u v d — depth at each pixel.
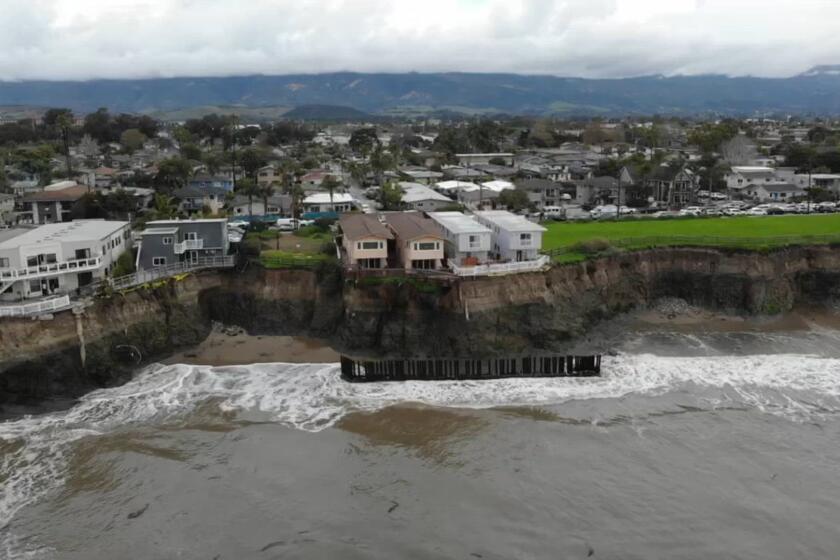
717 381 60.78
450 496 43.69
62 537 39.91
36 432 52.31
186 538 39.72
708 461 47.44
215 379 61.69
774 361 65.38
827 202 128.62
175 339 67.88
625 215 111.75
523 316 69.12
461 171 161.25
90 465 47.47
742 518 41.22
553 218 110.31
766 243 81.50
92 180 133.88
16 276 62.69
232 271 73.75
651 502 42.84
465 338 66.75
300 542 39.25
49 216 104.00
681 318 77.38
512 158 185.38
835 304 81.31
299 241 86.31
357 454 48.75
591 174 151.62
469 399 57.56
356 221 80.69
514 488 44.47
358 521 41.16
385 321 67.56
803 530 40.09
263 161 159.00
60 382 58.53
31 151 158.25
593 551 38.41
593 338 71.06
